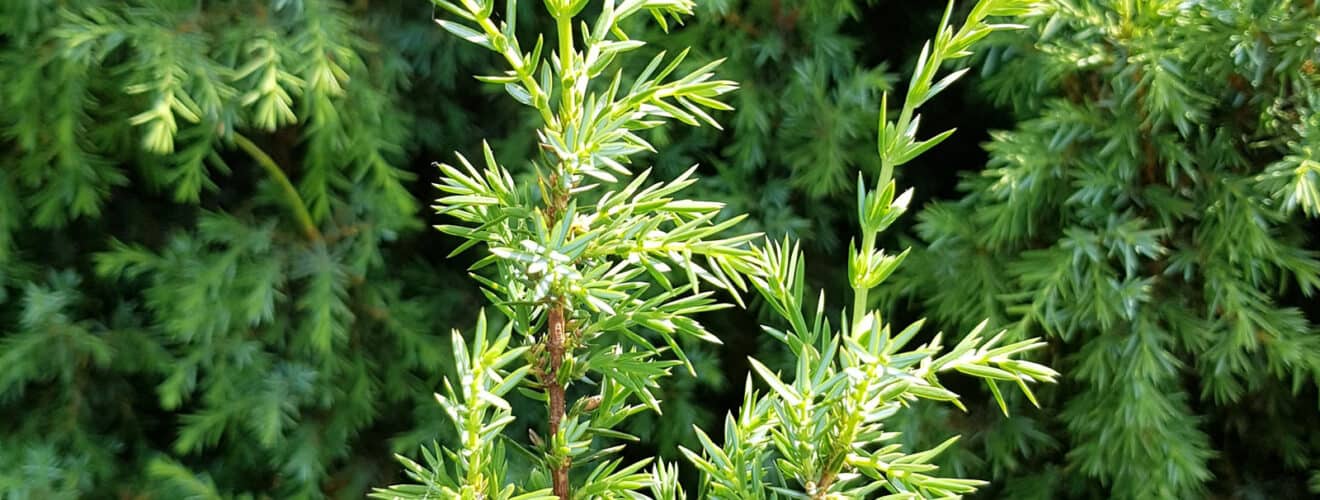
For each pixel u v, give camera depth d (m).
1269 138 0.94
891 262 0.67
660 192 0.69
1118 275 0.98
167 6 0.94
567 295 0.67
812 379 0.68
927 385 0.65
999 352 0.66
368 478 1.15
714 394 1.24
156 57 0.90
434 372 1.14
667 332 0.69
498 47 0.66
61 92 0.92
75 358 1.01
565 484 0.70
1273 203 0.93
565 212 0.67
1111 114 0.97
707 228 0.68
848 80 1.10
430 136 1.16
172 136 0.97
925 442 1.09
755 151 1.11
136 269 1.01
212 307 1.01
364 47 1.01
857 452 0.67
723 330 1.21
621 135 0.67
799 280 0.69
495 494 0.68
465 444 0.65
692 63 1.08
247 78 0.96
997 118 1.19
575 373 0.69
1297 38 0.88
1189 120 0.96
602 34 0.67
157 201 1.11
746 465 0.70
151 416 1.13
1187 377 1.08
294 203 1.05
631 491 0.70
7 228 0.96
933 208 1.06
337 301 1.05
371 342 1.14
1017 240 1.04
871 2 1.08
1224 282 0.96
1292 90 0.91
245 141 1.00
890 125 0.67
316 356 1.08
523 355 0.69
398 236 1.16
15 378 0.98
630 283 0.69
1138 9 0.91
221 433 1.08
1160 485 0.98
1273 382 1.05
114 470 1.06
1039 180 0.97
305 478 1.06
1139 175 0.99
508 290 0.68
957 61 1.10
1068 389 1.09
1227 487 1.11
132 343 1.05
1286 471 1.12
